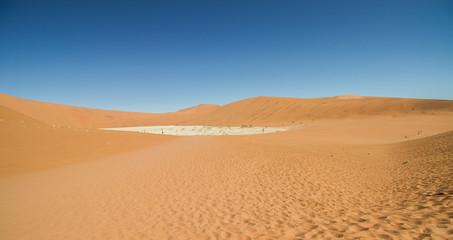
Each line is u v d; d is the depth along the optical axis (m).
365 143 21.30
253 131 40.22
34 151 12.61
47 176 8.76
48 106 70.06
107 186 7.38
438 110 41.81
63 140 16.16
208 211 5.24
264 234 4.03
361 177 8.48
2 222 4.78
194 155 13.62
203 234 4.12
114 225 4.59
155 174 8.98
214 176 8.55
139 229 4.39
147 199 6.13
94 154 14.02
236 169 9.66
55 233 4.29
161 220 4.79
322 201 5.82
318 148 16.98
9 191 6.90
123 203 5.84
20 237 4.14
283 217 4.81
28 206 5.69
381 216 4.42
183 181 7.90
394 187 6.77
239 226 4.43
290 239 3.76
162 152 15.23
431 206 4.49
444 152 10.32
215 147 17.52
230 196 6.30
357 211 4.93
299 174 8.77
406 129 28.47
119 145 17.89
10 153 11.70
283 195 6.35
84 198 6.26
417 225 3.71
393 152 14.38
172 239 3.97
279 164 10.62
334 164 10.85
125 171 9.55
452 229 3.36
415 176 7.64
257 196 6.28
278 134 31.06
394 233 3.54
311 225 4.31
